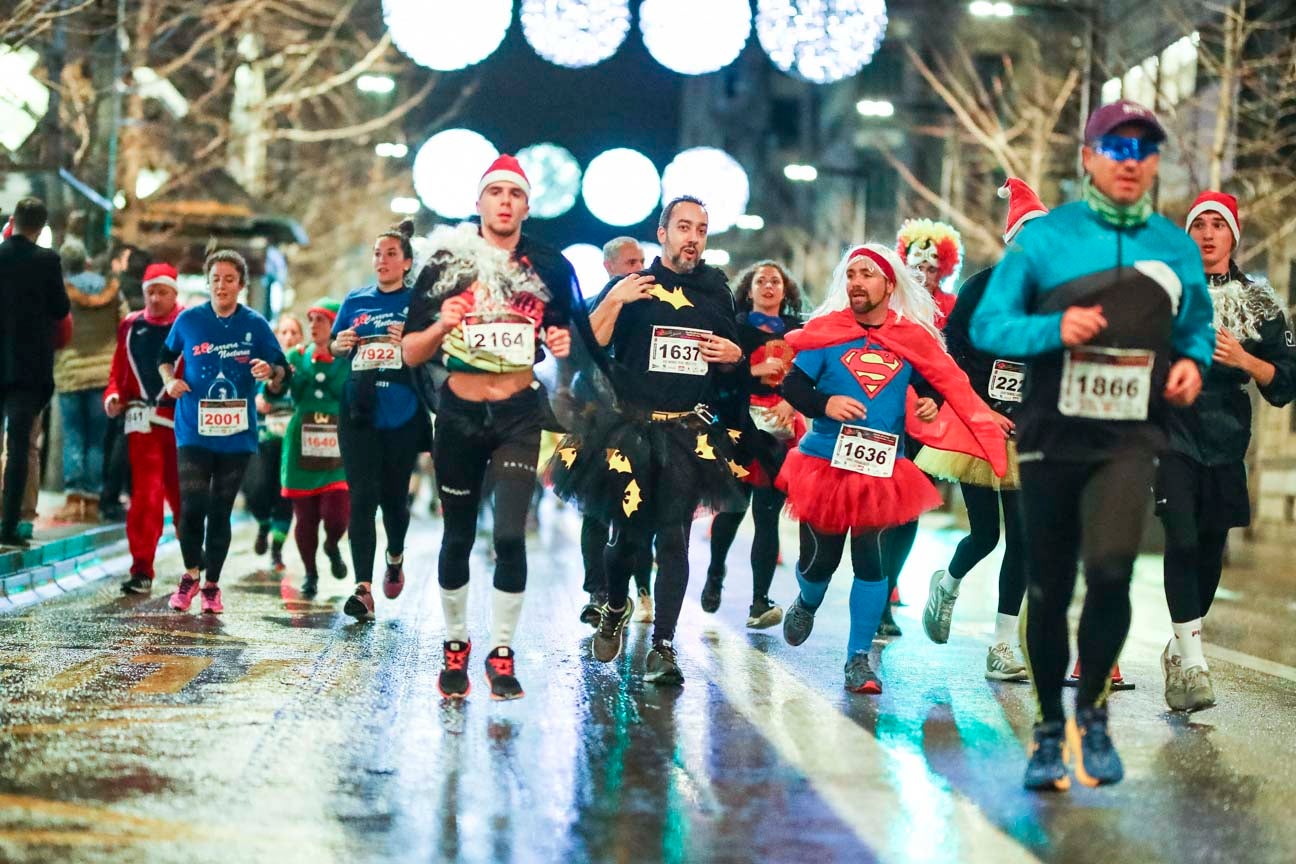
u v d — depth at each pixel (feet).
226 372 39.70
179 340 40.16
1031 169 108.58
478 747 24.18
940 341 31.04
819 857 18.79
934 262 37.81
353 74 99.86
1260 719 28.96
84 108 76.02
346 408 38.96
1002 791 22.35
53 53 68.08
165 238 95.86
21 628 35.96
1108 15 107.45
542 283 27.37
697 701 28.71
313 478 44.86
